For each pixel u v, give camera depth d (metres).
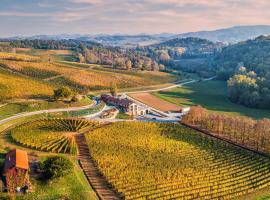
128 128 148.62
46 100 177.75
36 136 126.25
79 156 114.00
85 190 90.62
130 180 97.25
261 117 195.12
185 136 144.25
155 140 134.25
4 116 150.88
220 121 154.00
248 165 116.12
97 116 170.62
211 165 113.12
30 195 84.50
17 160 89.44
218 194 95.06
